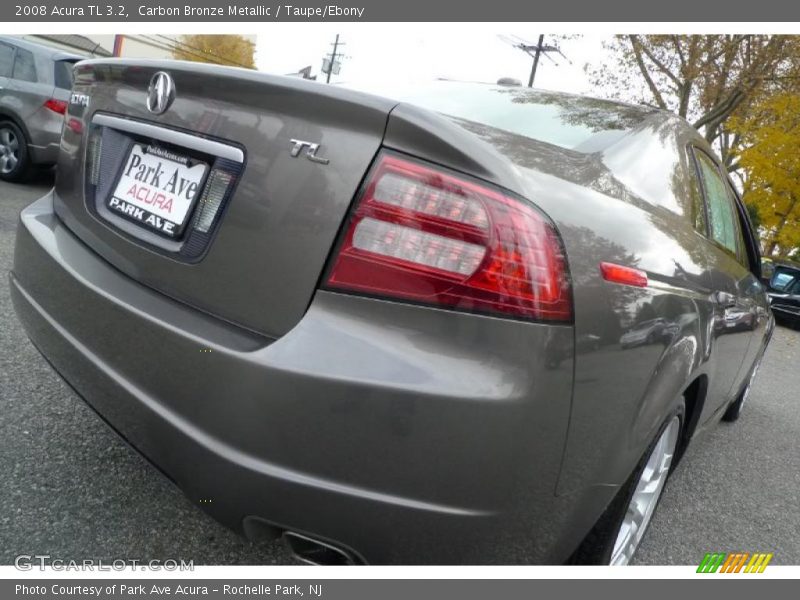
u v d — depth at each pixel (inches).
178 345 54.2
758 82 604.7
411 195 50.9
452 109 81.4
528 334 50.0
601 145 74.5
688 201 84.7
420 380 48.6
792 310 474.3
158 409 54.9
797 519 114.3
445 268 50.1
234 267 55.7
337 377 48.9
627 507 69.4
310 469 50.0
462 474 49.8
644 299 61.4
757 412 186.5
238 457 51.1
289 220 53.4
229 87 58.4
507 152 55.2
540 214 52.0
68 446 86.3
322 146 53.2
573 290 52.7
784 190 775.7
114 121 70.4
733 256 106.6
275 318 53.1
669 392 68.6
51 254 69.0
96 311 61.1
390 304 50.5
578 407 54.1
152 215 63.8
